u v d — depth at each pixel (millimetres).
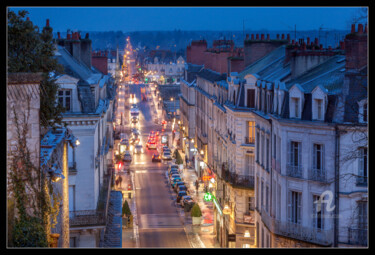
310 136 35281
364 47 33750
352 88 34062
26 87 24312
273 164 39000
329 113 34531
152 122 152125
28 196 24531
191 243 53000
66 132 35906
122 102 172125
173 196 74688
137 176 88750
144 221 59344
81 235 44344
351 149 33938
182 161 92500
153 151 114875
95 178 46875
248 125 52531
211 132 74562
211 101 74688
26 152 24469
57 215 29594
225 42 74375
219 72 74250
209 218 61781
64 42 57531
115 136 95000
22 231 23703
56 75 45719
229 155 56781
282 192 36844
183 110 111500
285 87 38281
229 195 54000
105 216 47094
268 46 59281
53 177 27828
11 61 34125
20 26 35000
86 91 46938
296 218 36344
